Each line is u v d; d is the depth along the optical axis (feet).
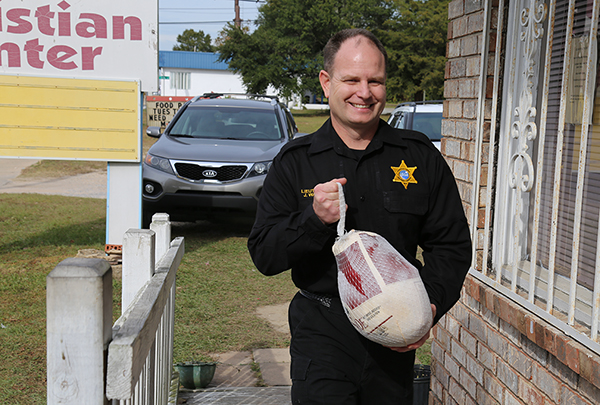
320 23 171.42
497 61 8.91
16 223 28.60
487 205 9.20
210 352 14.66
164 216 9.84
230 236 27.50
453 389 10.21
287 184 6.61
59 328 3.70
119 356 3.77
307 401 6.48
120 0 19.88
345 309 5.85
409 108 32.71
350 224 6.43
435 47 148.66
